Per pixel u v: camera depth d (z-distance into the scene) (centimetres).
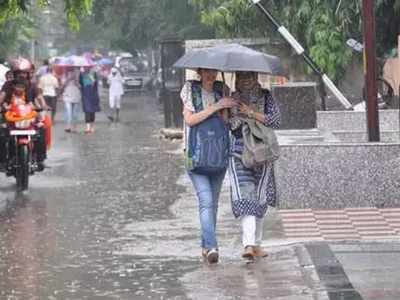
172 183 2217
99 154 2981
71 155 2959
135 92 8112
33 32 6981
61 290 1197
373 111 1762
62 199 2008
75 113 4191
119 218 1745
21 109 2178
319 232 1524
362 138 2272
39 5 1867
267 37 3269
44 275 1284
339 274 1209
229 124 1348
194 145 1335
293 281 1201
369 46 1747
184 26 5266
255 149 1322
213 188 1370
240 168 1338
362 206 1711
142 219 1725
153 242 1502
